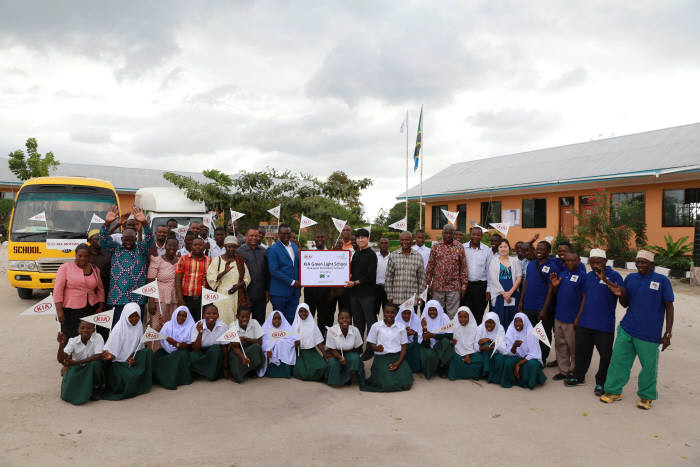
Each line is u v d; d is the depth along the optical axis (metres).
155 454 4.42
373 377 6.54
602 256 6.16
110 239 6.93
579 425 5.25
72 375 5.66
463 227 26.77
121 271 6.82
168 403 5.75
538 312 7.26
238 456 4.40
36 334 8.90
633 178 18.33
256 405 5.74
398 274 7.73
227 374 6.66
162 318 7.23
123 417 5.31
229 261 7.20
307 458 4.39
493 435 4.97
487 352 6.89
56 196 11.98
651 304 5.70
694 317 10.45
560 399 6.08
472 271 8.26
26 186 11.92
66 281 6.50
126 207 36.66
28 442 4.62
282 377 6.79
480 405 5.86
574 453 4.57
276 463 4.28
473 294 8.29
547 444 4.76
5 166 35.75
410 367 7.00
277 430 5.03
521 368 6.52
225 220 21.14
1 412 5.34
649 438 4.92
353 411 5.63
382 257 8.66
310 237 21.81
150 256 7.32
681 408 5.77
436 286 7.91
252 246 7.79
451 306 7.93
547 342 6.24
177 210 15.19
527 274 7.41
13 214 11.66
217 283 7.11
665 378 6.91
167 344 6.48
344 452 4.52
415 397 6.15
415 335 6.98
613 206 18.61
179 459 4.32
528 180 21.77
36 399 5.76
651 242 18.36
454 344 7.02
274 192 21.55
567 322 6.79
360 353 7.90
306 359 6.79
